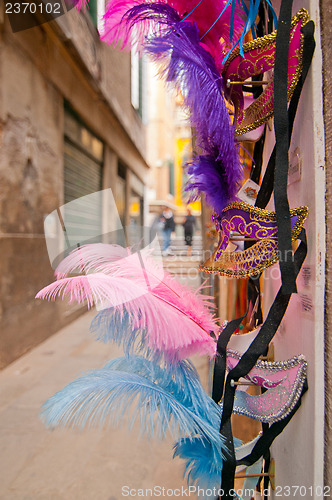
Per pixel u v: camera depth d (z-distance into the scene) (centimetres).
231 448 71
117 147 691
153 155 1483
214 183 77
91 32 439
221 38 82
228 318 143
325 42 61
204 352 75
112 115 595
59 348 316
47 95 376
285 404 70
